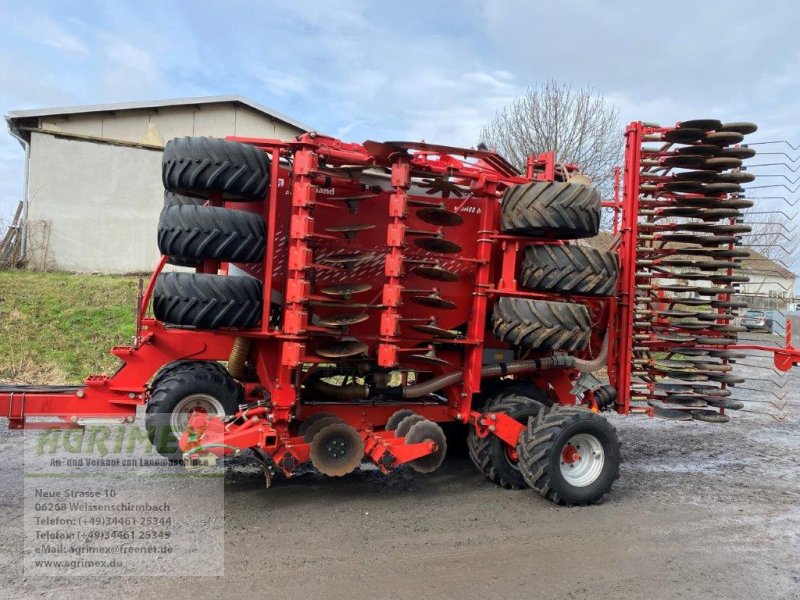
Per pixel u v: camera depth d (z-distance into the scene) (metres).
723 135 6.11
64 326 11.56
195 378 5.41
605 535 4.66
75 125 19.48
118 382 5.56
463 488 5.75
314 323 5.18
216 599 3.44
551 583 3.82
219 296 4.62
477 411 5.85
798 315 8.95
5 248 16.80
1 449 6.12
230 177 4.62
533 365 6.02
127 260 18.14
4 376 9.29
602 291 5.44
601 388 6.30
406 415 5.50
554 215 5.13
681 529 4.86
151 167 18.33
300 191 4.84
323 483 5.66
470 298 5.93
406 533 4.55
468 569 3.97
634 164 6.29
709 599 3.69
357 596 3.54
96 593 3.46
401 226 5.05
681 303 6.54
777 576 4.05
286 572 3.82
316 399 5.70
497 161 5.52
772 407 11.12
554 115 20.00
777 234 7.27
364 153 5.21
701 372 6.52
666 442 8.05
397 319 5.09
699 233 6.70
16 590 3.45
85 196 17.78
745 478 6.46
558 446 5.19
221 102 20.88
